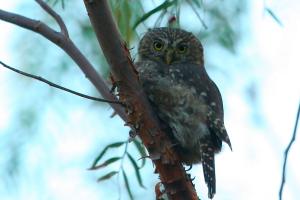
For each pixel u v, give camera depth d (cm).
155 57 1139
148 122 843
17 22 925
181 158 988
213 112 1000
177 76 987
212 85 1058
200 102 983
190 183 866
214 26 1310
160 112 954
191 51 1150
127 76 831
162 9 1009
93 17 790
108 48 814
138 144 1041
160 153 847
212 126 988
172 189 857
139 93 837
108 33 802
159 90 952
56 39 937
